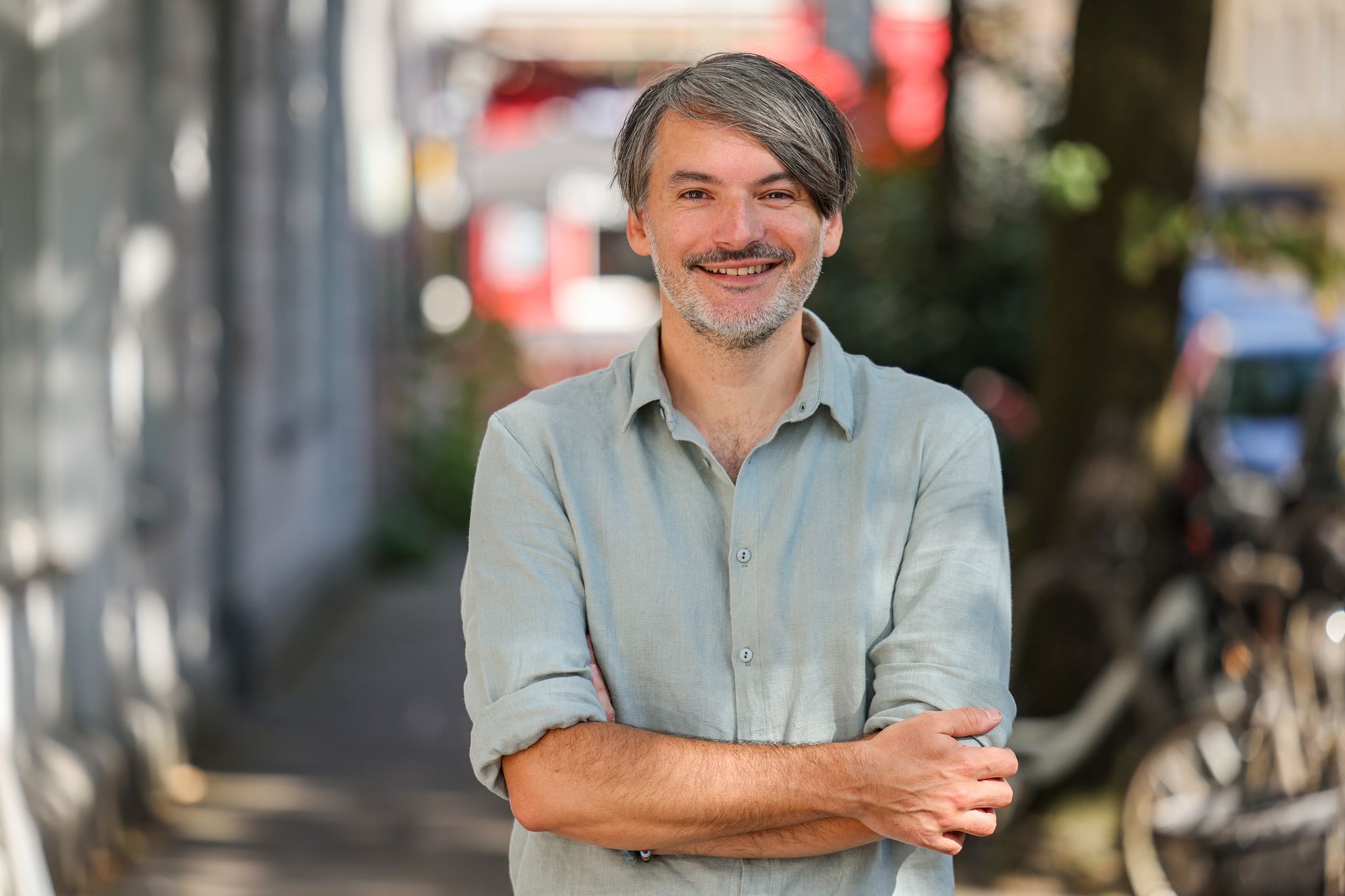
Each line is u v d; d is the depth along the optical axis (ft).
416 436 46.55
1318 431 19.45
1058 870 17.10
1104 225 17.48
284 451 28.91
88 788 16.72
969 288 28.96
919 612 6.95
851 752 6.61
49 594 16.87
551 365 55.57
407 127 46.88
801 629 6.96
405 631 32.96
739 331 6.95
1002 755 6.56
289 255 29.81
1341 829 14.20
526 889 7.18
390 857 18.22
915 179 29.96
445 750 23.13
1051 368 18.10
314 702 25.81
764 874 6.93
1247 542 17.49
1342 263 16.72
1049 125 28.40
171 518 21.12
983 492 7.14
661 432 7.12
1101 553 17.56
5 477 16.72
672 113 6.95
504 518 7.11
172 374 21.34
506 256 62.23
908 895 7.07
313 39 32.76
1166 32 17.11
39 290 16.72
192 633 22.97
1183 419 18.03
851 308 29.17
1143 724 16.76
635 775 6.67
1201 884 14.92
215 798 20.26
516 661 6.91
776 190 6.93
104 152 17.12
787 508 7.04
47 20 16.57
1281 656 14.62
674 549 7.02
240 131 24.94
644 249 7.43
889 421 7.18
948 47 29.07
